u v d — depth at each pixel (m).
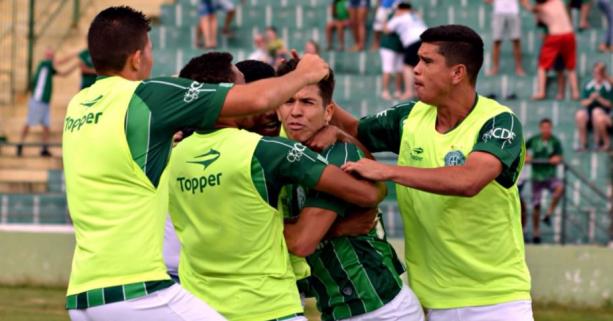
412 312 9.47
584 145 28.27
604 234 25.81
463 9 32.72
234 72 9.14
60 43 33.56
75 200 8.34
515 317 9.48
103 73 8.54
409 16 29.62
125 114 8.21
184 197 8.97
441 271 9.59
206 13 32.22
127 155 8.20
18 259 22.56
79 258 8.28
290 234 9.05
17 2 34.69
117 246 8.16
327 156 9.20
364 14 31.52
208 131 8.88
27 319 17.83
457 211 9.34
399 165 9.64
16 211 27.67
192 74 9.11
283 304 8.84
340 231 9.21
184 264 9.23
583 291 20.75
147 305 8.17
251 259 8.83
